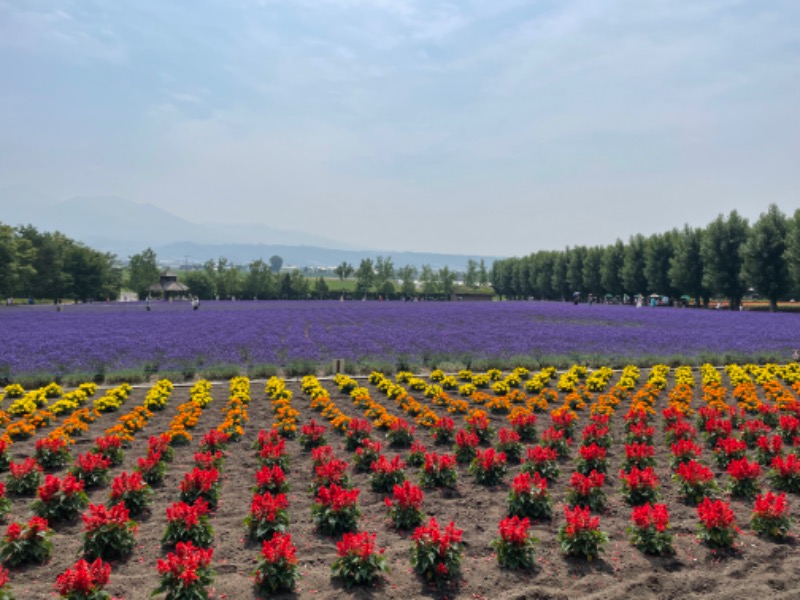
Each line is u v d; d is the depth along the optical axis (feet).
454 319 151.23
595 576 20.70
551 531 24.53
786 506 24.43
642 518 22.53
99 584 17.83
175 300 342.44
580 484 26.63
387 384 56.54
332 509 24.03
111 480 30.22
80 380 63.46
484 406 50.06
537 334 103.60
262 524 23.17
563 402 52.37
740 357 78.69
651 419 44.42
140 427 40.24
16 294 286.05
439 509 27.04
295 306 248.93
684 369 63.52
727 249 223.10
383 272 451.12
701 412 40.50
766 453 33.06
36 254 281.74
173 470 32.30
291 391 56.29
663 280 267.39
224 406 50.39
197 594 17.79
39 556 21.20
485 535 24.23
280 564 19.39
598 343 89.30
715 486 27.43
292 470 32.86
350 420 40.63
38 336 96.37
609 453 35.96
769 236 203.82
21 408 45.70
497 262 477.36
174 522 22.39
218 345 83.05
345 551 20.11
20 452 35.29
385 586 20.03
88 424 43.06
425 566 20.11
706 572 20.93
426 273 499.10
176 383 64.69
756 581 20.21
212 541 23.30
